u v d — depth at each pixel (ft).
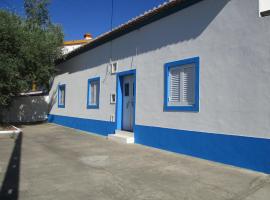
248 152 21.38
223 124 23.21
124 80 37.47
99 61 42.52
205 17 25.18
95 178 19.54
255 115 21.02
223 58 23.41
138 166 22.59
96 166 22.71
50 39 53.11
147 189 17.33
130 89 36.35
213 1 24.50
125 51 36.09
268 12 20.44
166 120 28.94
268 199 15.58
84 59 47.55
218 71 23.77
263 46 20.65
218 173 20.43
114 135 35.91
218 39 23.90
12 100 56.08
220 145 23.39
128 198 15.97
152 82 31.01
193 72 26.37
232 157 22.45
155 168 21.95
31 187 17.76
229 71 22.91
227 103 22.97
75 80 50.83
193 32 26.27
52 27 62.13
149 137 31.14
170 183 18.38
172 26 28.68
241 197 15.90
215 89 23.97
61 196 16.28
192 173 20.52
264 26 20.65
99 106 42.11
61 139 37.11
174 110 27.94
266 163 20.24
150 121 31.09
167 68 29.01
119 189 17.38
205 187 17.56
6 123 53.62
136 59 33.83
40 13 67.41
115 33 37.17
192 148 25.88
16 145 32.68
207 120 24.54
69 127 52.01
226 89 23.09
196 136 25.52
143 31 32.76
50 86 62.90
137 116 33.06
